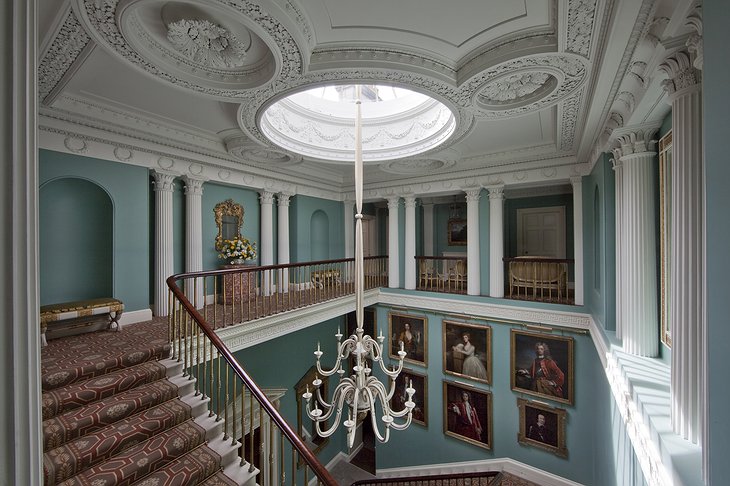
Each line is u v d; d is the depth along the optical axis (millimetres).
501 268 8609
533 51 3514
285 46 3473
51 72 4129
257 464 7250
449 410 9094
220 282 8453
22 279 926
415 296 9852
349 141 8352
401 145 7754
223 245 8508
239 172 8500
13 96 906
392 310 10273
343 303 8617
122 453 3279
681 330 2793
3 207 891
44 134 5188
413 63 3906
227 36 3539
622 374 4148
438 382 9336
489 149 7910
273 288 9500
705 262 1915
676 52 2729
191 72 4062
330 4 3143
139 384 4113
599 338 6035
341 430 11070
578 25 3078
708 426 1896
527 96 4680
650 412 3162
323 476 2824
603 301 5863
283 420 3316
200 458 3479
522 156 7887
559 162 7734
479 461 8492
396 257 10523
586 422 7262
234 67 4094
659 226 4402
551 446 7609
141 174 6465
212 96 4547
